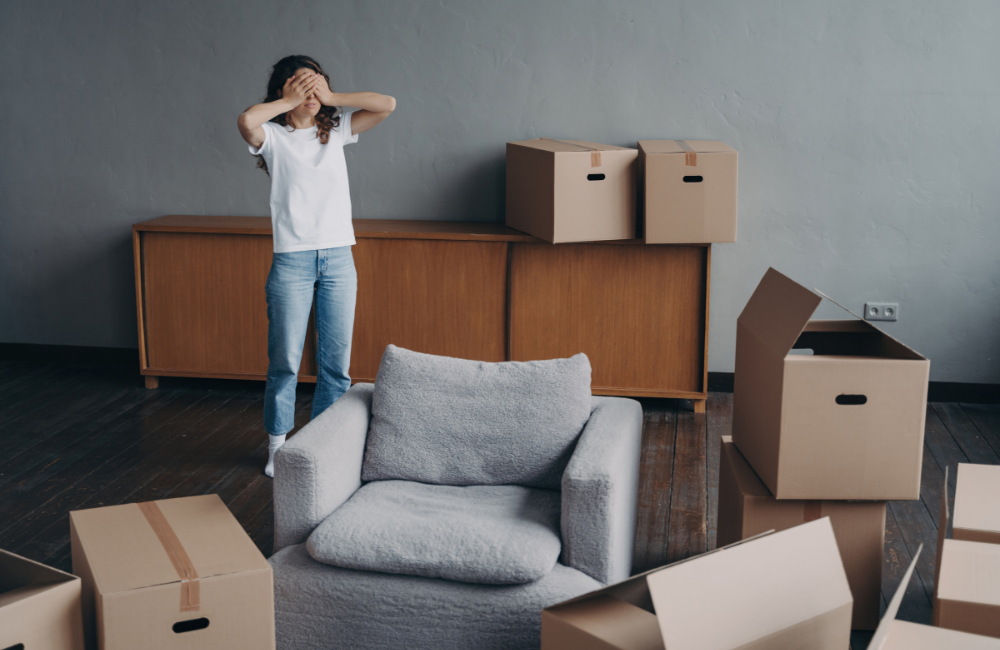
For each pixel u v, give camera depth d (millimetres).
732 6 3805
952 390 4020
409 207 4195
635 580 1496
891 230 3932
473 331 3889
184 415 3814
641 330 3793
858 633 2121
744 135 3928
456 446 2197
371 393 2396
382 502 2082
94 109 4266
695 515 2879
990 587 1641
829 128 3867
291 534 2020
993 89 3732
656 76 3916
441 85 4039
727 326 4145
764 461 2074
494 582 1834
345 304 3098
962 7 3682
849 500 2002
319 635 1932
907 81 3777
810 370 1903
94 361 4508
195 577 1643
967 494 1971
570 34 3920
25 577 1662
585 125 4008
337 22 4027
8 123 4332
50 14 4191
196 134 4223
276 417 3133
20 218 4438
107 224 4387
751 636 1392
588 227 3527
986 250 3881
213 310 4020
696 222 3477
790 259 4031
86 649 1746
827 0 3750
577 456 1963
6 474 3172
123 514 1920
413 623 1879
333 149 2986
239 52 4109
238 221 4086
